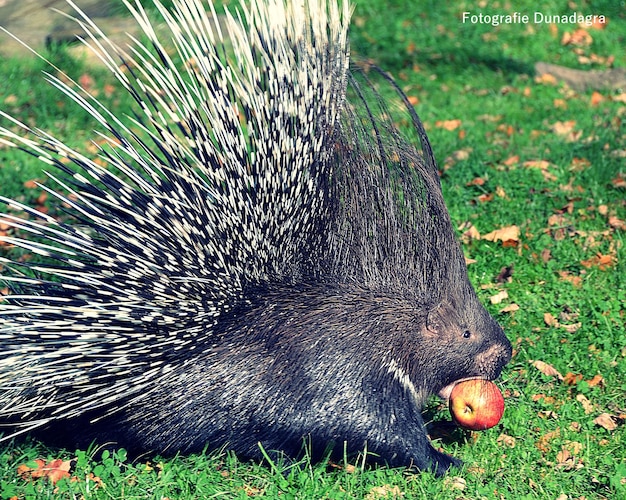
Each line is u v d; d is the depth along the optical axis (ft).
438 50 48.29
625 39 52.26
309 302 16.94
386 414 17.03
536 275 24.82
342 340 16.89
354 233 17.30
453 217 27.94
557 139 34.99
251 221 16.38
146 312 16.08
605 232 27.07
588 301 23.38
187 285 16.20
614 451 17.89
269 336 16.72
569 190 29.53
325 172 16.92
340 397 16.81
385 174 17.47
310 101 16.74
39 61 40.63
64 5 44.24
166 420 16.98
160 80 16.06
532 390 19.85
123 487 16.26
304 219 16.79
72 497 15.97
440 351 17.48
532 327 22.38
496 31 51.01
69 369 16.22
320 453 17.20
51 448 17.71
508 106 40.68
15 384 16.57
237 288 16.62
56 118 36.47
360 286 17.28
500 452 17.67
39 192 29.53
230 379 16.67
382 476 16.83
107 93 38.60
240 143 16.52
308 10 16.67
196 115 16.38
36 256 24.49
